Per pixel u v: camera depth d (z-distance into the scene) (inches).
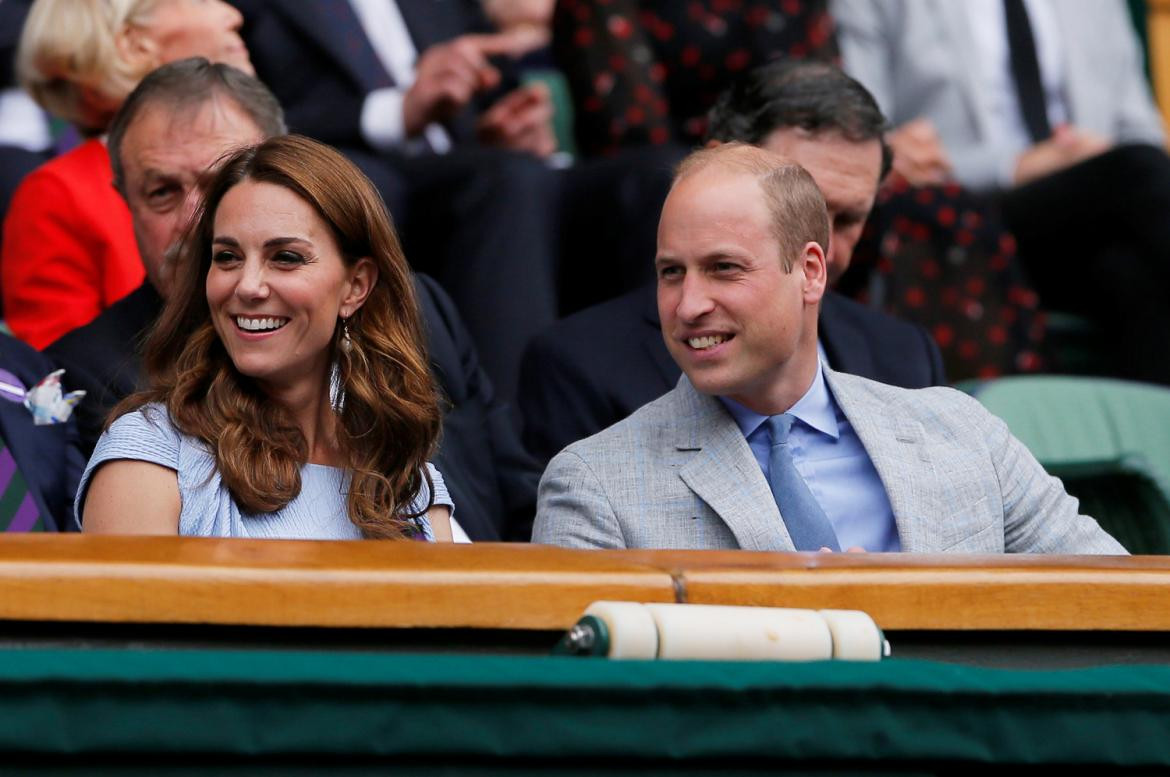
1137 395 621.3
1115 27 883.4
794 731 264.7
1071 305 821.2
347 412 399.2
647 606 277.0
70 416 466.0
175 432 385.4
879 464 420.2
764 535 403.5
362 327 399.5
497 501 525.7
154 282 488.4
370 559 288.7
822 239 420.8
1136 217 797.9
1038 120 836.0
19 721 242.4
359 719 252.1
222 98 484.7
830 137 517.7
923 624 308.2
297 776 253.1
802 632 281.3
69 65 562.6
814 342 428.1
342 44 677.9
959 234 743.1
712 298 405.7
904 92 831.7
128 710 245.8
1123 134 872.9
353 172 395.2
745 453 414.9
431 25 737.0
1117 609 317.4
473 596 283.0
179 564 270.8
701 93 717.3
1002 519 427.5
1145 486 606.9
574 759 260.2
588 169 665.0
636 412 433.4
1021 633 317.7
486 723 255.6
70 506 455.8
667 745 260.1
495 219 649.0
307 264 384.5
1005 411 599.5
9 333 512.1
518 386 541.0
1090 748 277.4
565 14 713.6
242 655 256.2
